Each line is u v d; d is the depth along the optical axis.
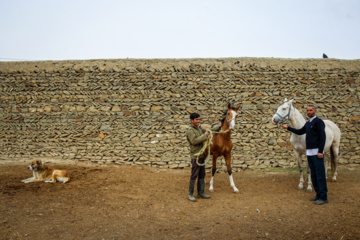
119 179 7.79
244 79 9.98
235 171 9.54
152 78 10.15
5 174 7.88
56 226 4.35
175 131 9.91
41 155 10.12
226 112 6.46
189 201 5.83
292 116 6.87
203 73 10.08
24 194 5.91
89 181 7.36
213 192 6.64
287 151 9.70
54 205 5.29
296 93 9.90
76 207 5.25
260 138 9.76
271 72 9.98
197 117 5.86
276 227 4.40
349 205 5.35
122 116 10.08
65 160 9.95
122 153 9.95
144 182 7.61
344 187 6.88
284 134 9.75
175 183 7.62
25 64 10.56
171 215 4.98
